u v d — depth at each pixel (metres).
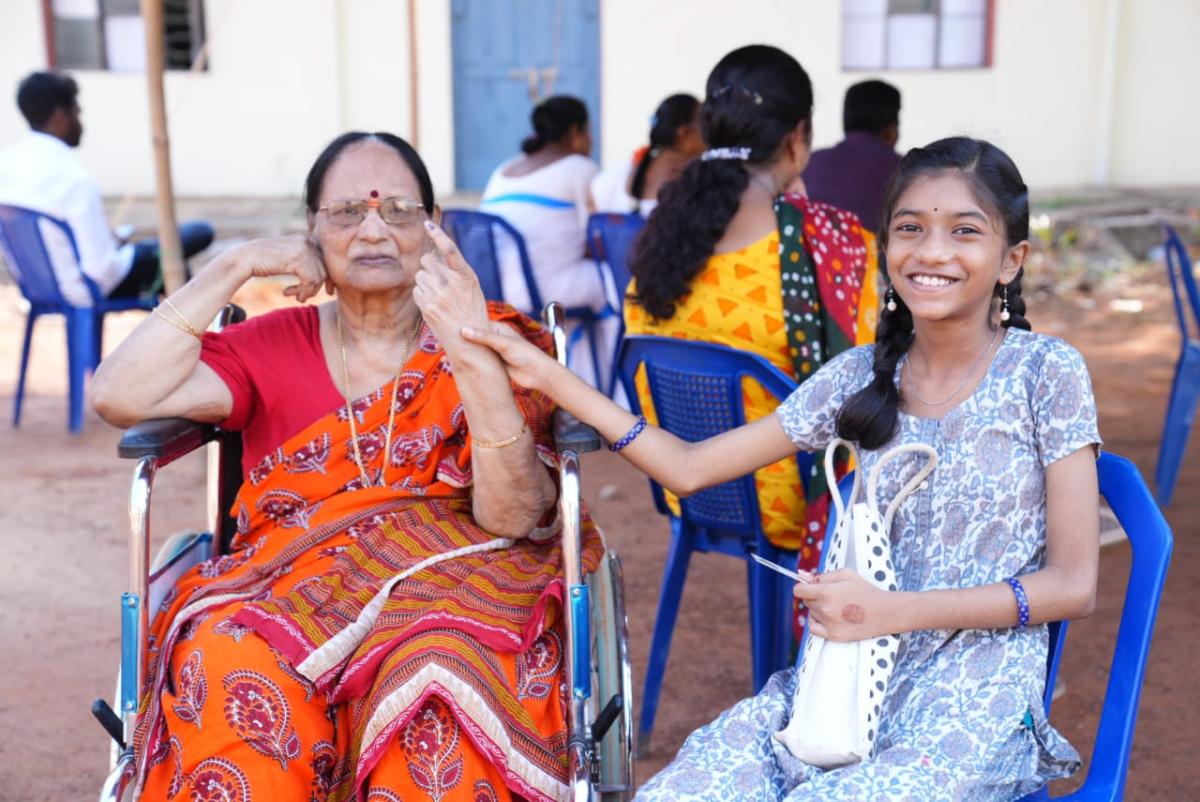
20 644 4.12
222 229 10.35
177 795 2.17
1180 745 3.43
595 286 6.25
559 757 2.25
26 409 6.99
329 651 2.25
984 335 2.21
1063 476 2.11
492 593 2.34
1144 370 7.64
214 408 2.54
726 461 2.40
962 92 12.45
